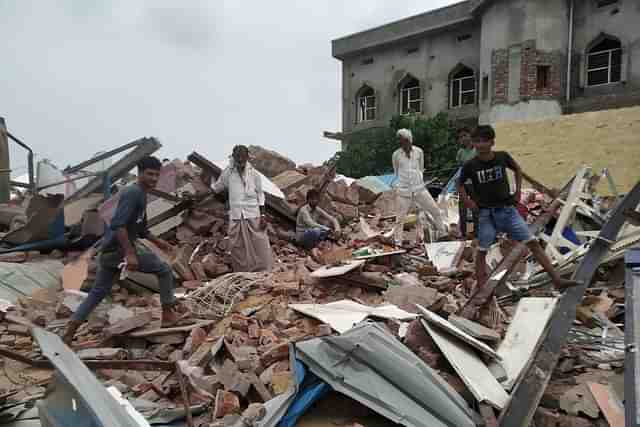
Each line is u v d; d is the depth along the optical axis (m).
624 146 12.45
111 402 2.28
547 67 17.34
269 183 8.43
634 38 16.36
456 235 8.40
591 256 4.93
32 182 10.57
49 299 5.73
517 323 4.18
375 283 5.68
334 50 23.61
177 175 8.68
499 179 4.59
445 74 20.62
